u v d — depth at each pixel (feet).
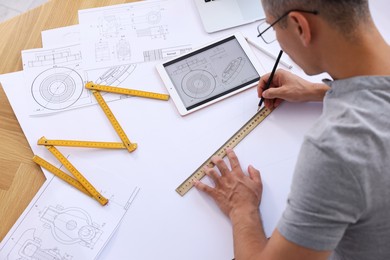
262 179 2.80
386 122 1.89
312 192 1.89
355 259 2.27
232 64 3.16
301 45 2.16
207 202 2.75
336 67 2.07
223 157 2.89
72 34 3.29
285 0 1.98
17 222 2.72
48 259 2.65
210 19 3.32
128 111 3.04
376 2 3.33
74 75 3.15
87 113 3.04
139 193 2.79
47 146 2.93
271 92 2.95
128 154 2.91
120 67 3.18
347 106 1.96
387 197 1.87
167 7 3.38
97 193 2.78
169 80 3.13
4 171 2.88
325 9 1.86
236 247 2.50
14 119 3.04
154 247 2.66
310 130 2.03
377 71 1.95
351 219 1.88
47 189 2.81
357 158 1.82
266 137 2.93
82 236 2.69
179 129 2.98
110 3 3.39
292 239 1.98
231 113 3.02
